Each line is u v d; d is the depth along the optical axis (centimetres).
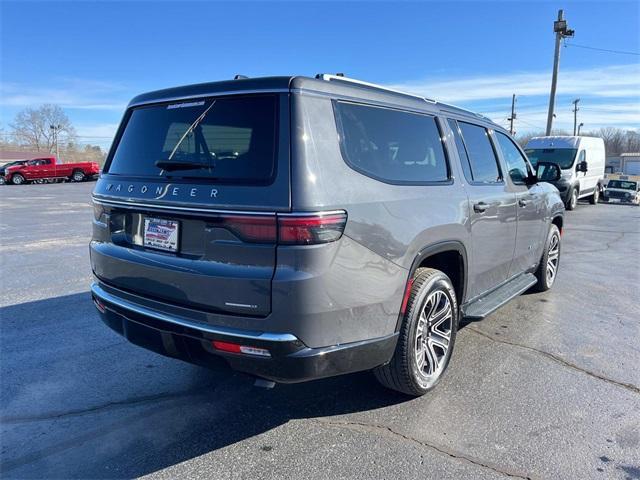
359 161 285
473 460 279
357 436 303
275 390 361
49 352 425
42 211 1581
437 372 354
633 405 340
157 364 403
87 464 275
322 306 253
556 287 652
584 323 507
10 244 945
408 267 306
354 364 279
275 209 247
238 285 254
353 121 292
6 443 294
